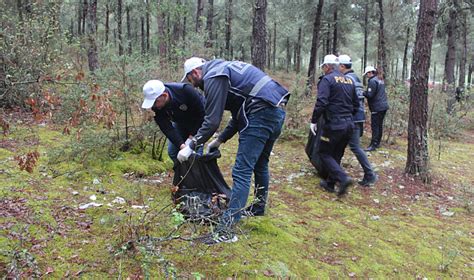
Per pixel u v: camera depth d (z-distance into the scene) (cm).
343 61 586
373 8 1952
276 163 639
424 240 404
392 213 477
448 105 1145
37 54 714
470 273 347
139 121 582
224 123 782
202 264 298
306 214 440
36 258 283
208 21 1806
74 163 491
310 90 826
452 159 805
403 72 1886
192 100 373
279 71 3034
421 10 579
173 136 367
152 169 502
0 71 684
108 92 406
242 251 322
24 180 428
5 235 305
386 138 895
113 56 523
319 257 342
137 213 363
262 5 954
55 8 881
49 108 384
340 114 484
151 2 1398
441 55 2847
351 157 704
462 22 1675
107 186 438
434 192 568
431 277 335
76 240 313
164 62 733
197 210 329
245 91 333
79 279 265
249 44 2867
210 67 336
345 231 402
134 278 270
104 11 2081
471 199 541
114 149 525
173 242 320
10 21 816
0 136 588
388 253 365
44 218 341
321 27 1984
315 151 530
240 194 340
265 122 336
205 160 368
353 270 329
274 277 294
